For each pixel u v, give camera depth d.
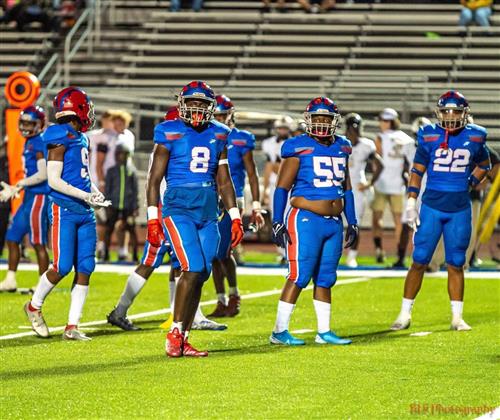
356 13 55.59
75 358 17.58
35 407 13.66
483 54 52.41
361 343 19.28
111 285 28.47
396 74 51.50
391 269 33.34
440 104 20.75
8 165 32.97
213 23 55.47
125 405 13.79
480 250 40.12
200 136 17.86
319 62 52.88
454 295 21.11
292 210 19.11
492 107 47.50
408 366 16.77
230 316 23.17
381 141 34.44
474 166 21.31
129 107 49.16
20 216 26.48
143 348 18.69
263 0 56.25
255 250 39.53
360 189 34.06
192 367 16.67
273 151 36.41
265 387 15.01
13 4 57.09
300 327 21.48
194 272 17.67
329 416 13.22
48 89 46.84
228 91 49.97
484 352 18.17
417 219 21.00
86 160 19.89
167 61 53.78
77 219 19.70
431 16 54.41
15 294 26.50
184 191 17.77
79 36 55.50
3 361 17.27
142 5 56.22
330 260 19.20
